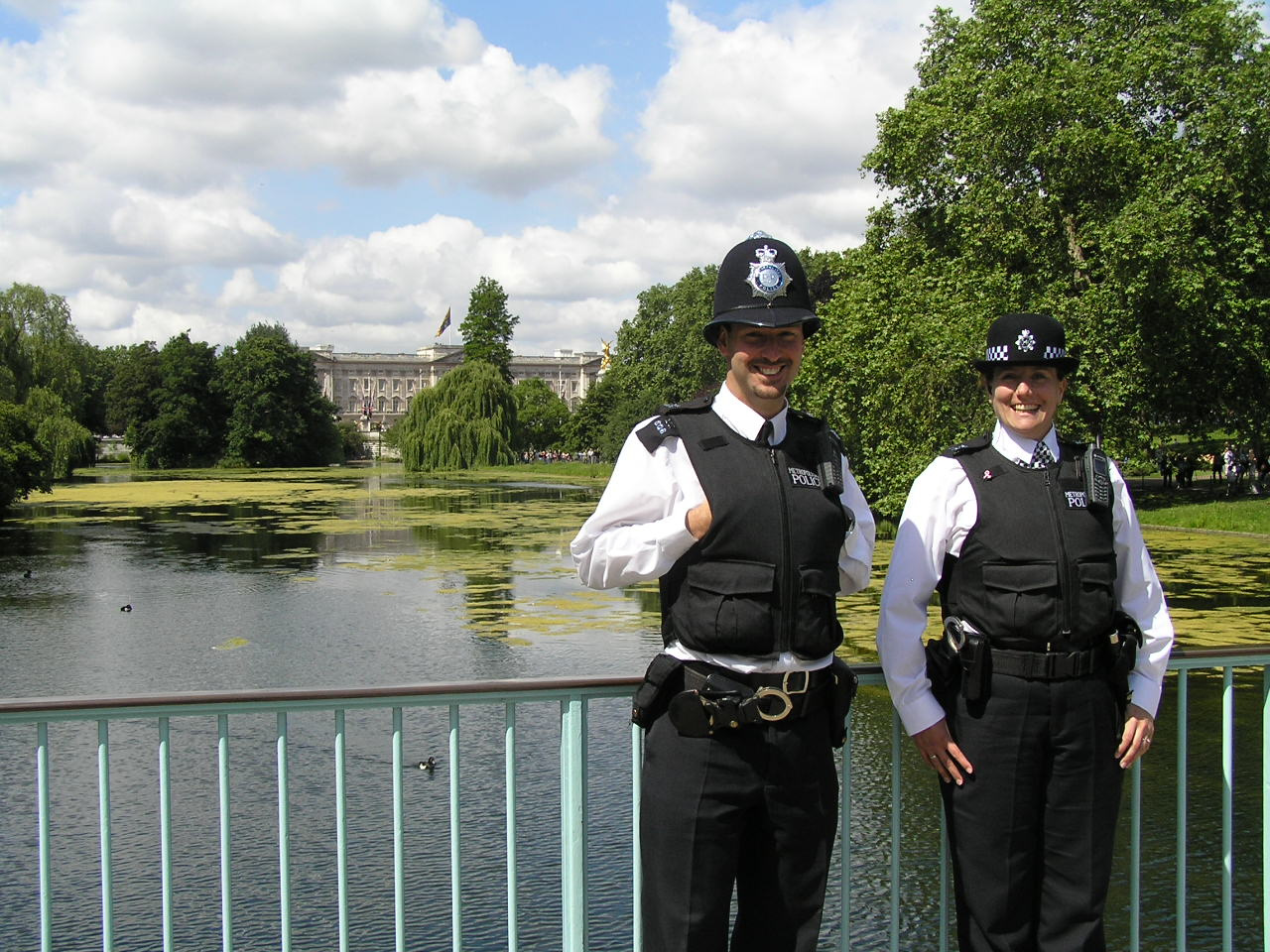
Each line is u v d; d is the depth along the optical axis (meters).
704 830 2.64
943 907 3.31
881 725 8.30
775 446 2.77
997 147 25.38
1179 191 25.39
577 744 3.07
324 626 15.29
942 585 3.08
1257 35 28.92
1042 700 2.83
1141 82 26.61
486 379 71.38
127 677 12.39
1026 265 26.83
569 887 3.09
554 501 42.06
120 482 59.81
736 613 2.62
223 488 52.78
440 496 45.50
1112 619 2.90
